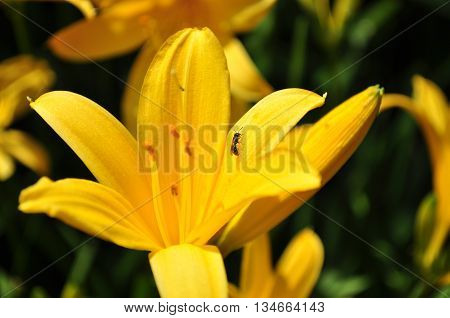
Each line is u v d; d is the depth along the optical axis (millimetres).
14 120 457
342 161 276
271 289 338
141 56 390
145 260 404
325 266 441
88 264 393
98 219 254
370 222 453
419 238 375
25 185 470
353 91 507
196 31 278
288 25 502
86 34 387
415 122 469
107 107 489
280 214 274
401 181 473
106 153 267
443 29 517
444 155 372
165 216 276
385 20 485
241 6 396
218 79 275
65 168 479
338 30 430
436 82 509
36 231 419
